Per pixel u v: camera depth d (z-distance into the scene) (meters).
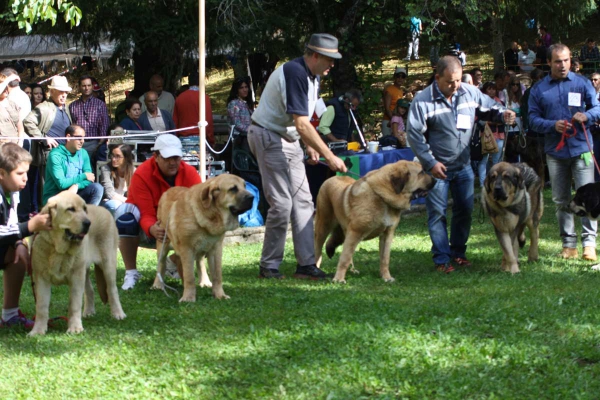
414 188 6.64
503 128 12.50
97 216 5.32
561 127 7.54
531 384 3.74
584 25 28.25
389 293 6.09
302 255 7.07
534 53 21.33
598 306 5.33
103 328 5.09
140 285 6.77
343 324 4.82
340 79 15.32
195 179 6.81
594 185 7.49
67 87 10.39
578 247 8.60
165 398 3.76
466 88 7.24
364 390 3.76
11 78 9.65
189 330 4.94
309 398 3.68
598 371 3.90
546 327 4.73
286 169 6.89
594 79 10.96
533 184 7.60
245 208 5.70
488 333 4.63
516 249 7.52
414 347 4.30
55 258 4.84
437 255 7.36
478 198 12.56
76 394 3.87
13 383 4.04
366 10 14.87
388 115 14.79
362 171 10.70
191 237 5.88
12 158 4.87
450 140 7.16
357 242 6.82
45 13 9.98
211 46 12.92
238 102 10.74
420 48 25.69
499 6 16.23
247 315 5.32
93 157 10.59
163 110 11.02
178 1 12.91
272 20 13.48
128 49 12.59
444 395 3.65
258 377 3.97
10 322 5.30
